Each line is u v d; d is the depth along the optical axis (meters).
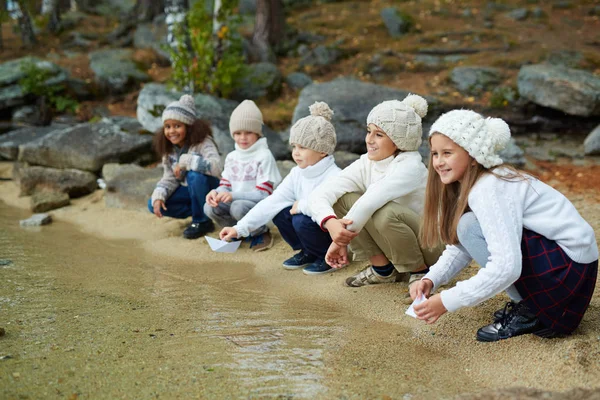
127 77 9.78
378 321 3.25
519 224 2.59
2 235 5.23
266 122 7.93
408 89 8.81
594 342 2.72
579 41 9.96
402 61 9.67
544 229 2.64
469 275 3.83
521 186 2.64
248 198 4.51
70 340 2.94
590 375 2.48
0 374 2.57
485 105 8.12
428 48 9.92
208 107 7.38
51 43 11.83
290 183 4.09
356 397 2.41
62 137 7.15
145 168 6.76
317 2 13.04
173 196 5.12
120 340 2.95
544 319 2.74
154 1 12.22
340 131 6.87
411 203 3.60
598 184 6.11
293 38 10.70
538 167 6.76
